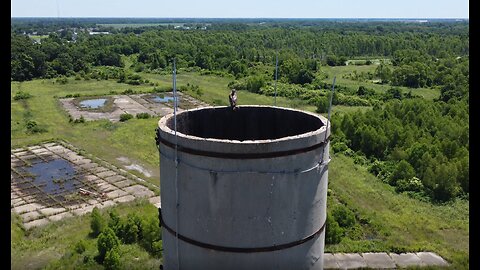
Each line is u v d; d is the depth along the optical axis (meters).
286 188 8.17
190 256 8.78
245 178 7.95
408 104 40.84
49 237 21.42
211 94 57.22
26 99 52.81
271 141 7.89
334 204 24.95
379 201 25.61
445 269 18.98
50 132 39.59
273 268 8.51
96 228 21.52
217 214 8.23
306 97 53.97
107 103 51.59
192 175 8.26
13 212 24.20
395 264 19.52
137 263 19.00
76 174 30.17
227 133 11.24
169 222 9.05
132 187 28.11
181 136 8.22
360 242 21.28
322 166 8.69
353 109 48.81
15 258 19.50
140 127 41.28
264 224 8.23
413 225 22.89
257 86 58.81
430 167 27.38
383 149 32.97
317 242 9.06
